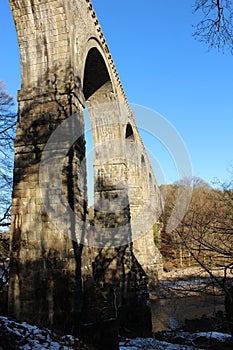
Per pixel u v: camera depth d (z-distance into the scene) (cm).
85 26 1265
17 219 972
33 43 1091
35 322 869
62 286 884
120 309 1452
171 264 3291
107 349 862
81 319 865
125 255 1562
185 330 1433
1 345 578
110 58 1641
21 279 922
